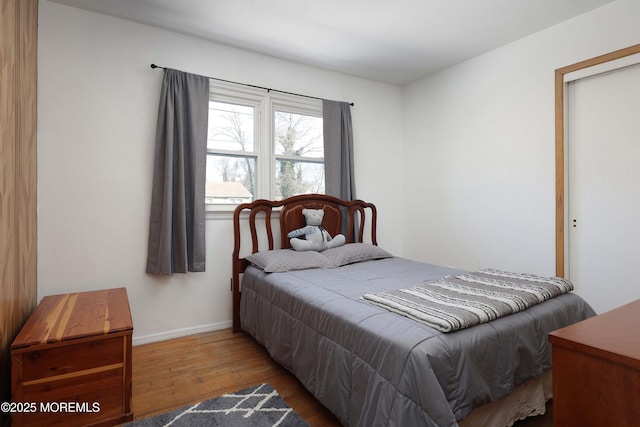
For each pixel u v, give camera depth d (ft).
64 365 4.87
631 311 3.57
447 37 9.60
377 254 10.31
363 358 4.74
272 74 10.73
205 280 9.64
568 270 8.85
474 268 11.03
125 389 5.26
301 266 8.77
